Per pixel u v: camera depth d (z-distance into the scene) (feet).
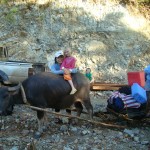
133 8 62.03
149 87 32.86
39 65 42.98
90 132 31.68
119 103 32.55
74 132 31.71
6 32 57.57
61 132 31.78
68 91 31.60
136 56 57.00
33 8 60.13
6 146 28.73
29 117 36.01
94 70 54.39
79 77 32.68
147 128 33.55
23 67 42.01
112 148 28.89
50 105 31.73
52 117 36.27
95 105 42.06
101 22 59.52
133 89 32.53
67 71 31.78
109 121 34.91
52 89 30.96
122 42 57.88
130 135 31.22
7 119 35.12
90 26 58.95
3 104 30.01
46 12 59.77
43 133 31.35
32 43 56.49
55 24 58.70
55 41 57.00
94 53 55.98
